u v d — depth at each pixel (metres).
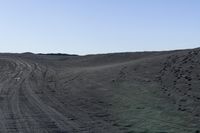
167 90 30.47
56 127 20.00
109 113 24.08
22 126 20.58
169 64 47.06
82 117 23.06
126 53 90.38
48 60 96.88
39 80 51.38
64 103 29.73
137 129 18.56
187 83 32.53
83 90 37.41
